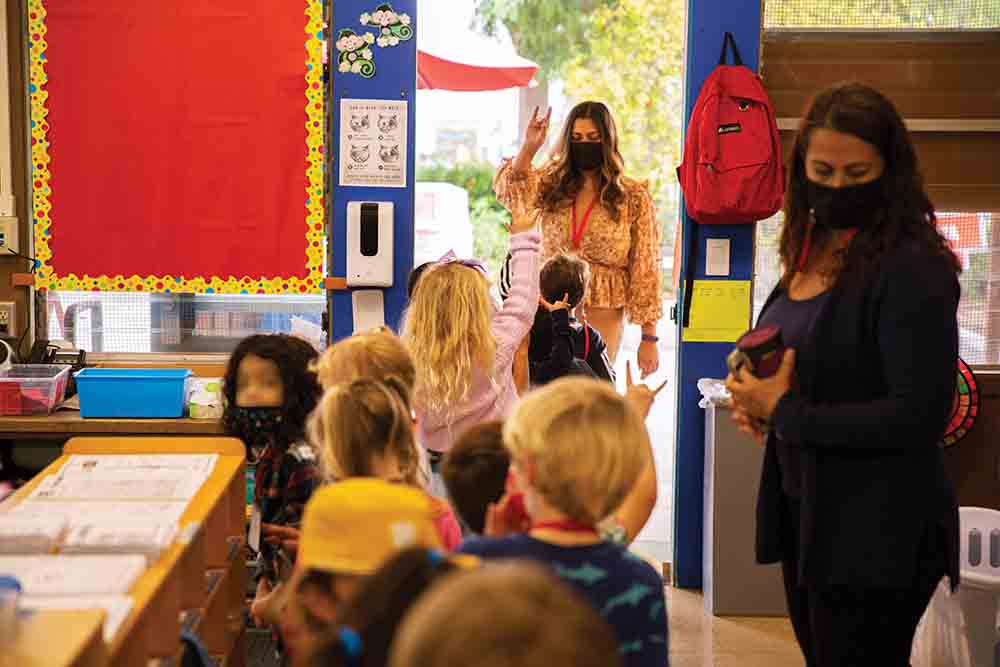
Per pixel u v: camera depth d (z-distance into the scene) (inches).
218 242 174.7
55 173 172.1
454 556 55.6
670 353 281.0
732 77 170.1
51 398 157.9
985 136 179.6
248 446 120.4
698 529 184.5
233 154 173.5
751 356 89.0
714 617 172.7
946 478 89.9
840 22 179.3
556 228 187.6
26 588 74.2
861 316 86.5
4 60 169.0
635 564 70.9
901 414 83.5
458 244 229.5
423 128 286.4
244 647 116.9
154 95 171.8
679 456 183.3
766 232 184.5
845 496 87.4
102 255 173.8
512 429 70.1
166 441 114.6
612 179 185.5
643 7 279.9
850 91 87.9
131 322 178.1
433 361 127.7
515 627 35.8
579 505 68.9
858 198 86.6
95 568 78.1
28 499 98.1
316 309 180.9
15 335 173.8
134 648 75.5
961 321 183.2
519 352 145.8
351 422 89.9
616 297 189.5
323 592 74.2
